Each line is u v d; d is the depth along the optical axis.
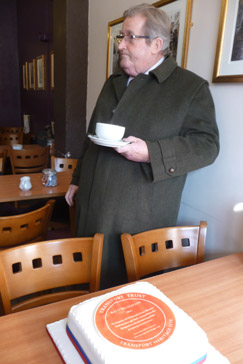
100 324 0.58
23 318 0.72
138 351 0.53
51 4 4.00
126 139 1.12
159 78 1.24
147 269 1.13
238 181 1.31
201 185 1.52
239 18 1.21
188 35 1.52
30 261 0.94
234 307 0.80
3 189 1.94
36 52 4.87
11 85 5.95
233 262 1.05
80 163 1.70
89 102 2.92
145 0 1.86
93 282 1.01
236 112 1.29
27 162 2.87
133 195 1.28
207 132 1.21
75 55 2.79
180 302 0.81
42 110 4.93
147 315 0.62
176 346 0.54
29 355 0.62
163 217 1.36
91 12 2.66
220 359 0.58
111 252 1.37
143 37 1.21
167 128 1.22
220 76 1.33
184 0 1.53
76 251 1.00
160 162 1.13
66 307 0.77
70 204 1.74
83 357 0.58
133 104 1.28
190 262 1.19
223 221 1.41
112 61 2.33
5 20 5.60
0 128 4.89
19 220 1.34
